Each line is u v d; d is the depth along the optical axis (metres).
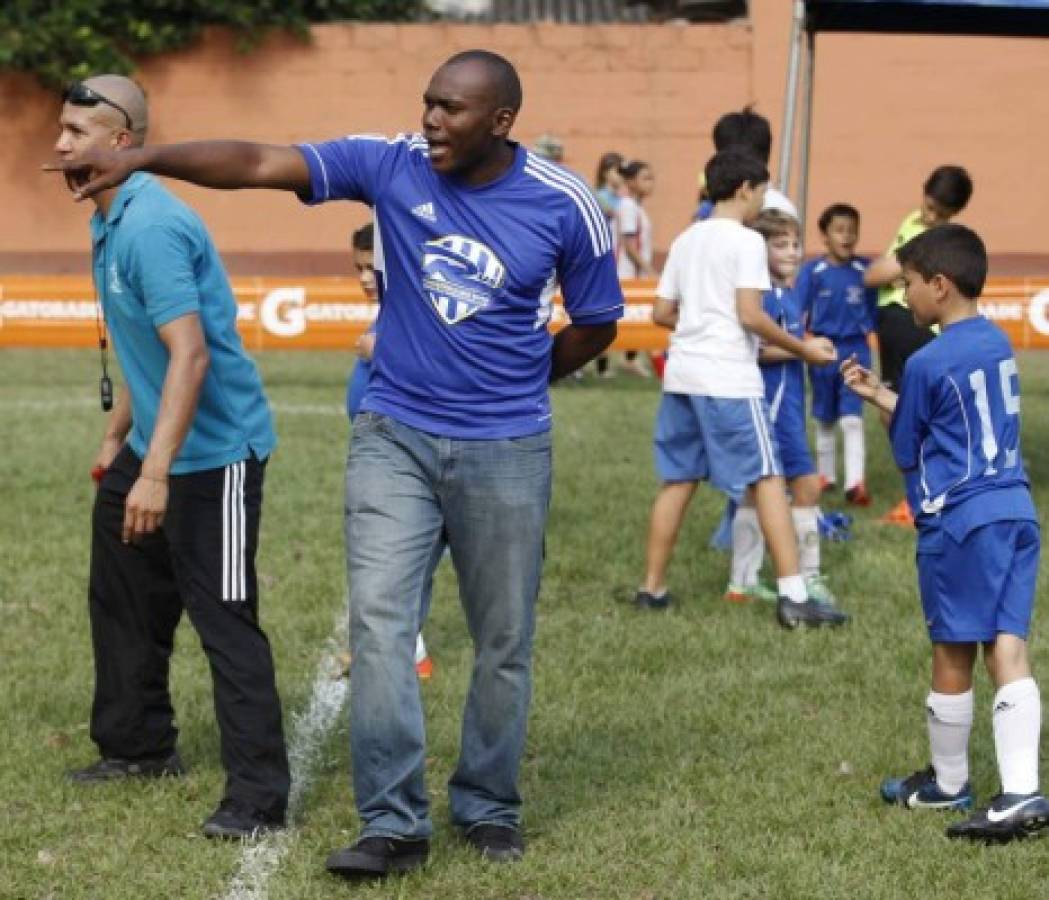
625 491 12.27
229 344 5.91
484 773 5.70
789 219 9.40
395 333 5.48
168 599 6.27
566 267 5.53
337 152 5.42
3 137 25.86
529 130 26.02
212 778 6.37
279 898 5.32
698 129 25.86
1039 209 25.64
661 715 7.18
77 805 6.11
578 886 5.46
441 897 5.37
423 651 7.73
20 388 17.77
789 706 7.30
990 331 5.97
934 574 5.94
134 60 25.92
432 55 25.91
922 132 25.61
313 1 26.33
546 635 8.48
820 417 12.57
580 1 28.73
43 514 11.34
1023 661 5.84
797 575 8.68
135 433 6.06
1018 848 5.71
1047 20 13.11
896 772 6.48
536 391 5.53
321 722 7.12
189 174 5.24
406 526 5.46
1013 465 5.94
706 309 8.77
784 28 25.58
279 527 10.97
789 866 5.57
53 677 7.71
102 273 5.84
